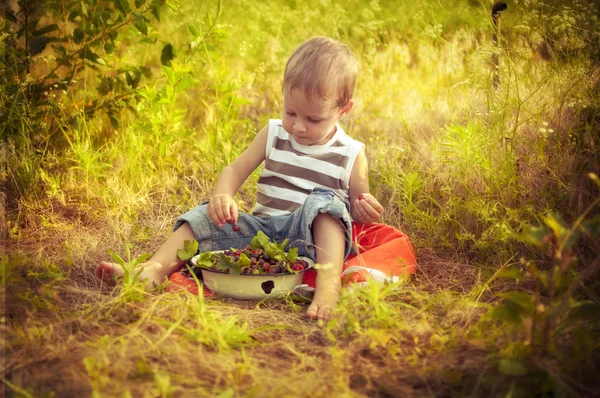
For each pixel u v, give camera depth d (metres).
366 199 2.76
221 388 1.75
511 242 2.85
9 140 3.53
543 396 1.68
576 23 3.31
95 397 1.58
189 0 4.99
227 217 2.67
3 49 3.61
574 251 2.72
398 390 1.77
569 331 1.94
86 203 3.39
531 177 3.20
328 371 1.85
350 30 5.31
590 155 3.16
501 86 3.39
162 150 3.78
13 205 3.28
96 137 3.94
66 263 2.71
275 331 2.18
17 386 1.70
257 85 4.76
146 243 3.12
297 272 2.46
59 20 4.23
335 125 2.96
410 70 4.73
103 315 2.18
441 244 3.00
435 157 3.53
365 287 2.41
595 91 3.30
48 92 3.82
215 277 2.47
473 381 1.78
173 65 3.73
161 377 1.64
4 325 2.02
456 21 4.98
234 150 3.79
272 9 5.42
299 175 2.89
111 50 3.74
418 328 2.10
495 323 2.12
